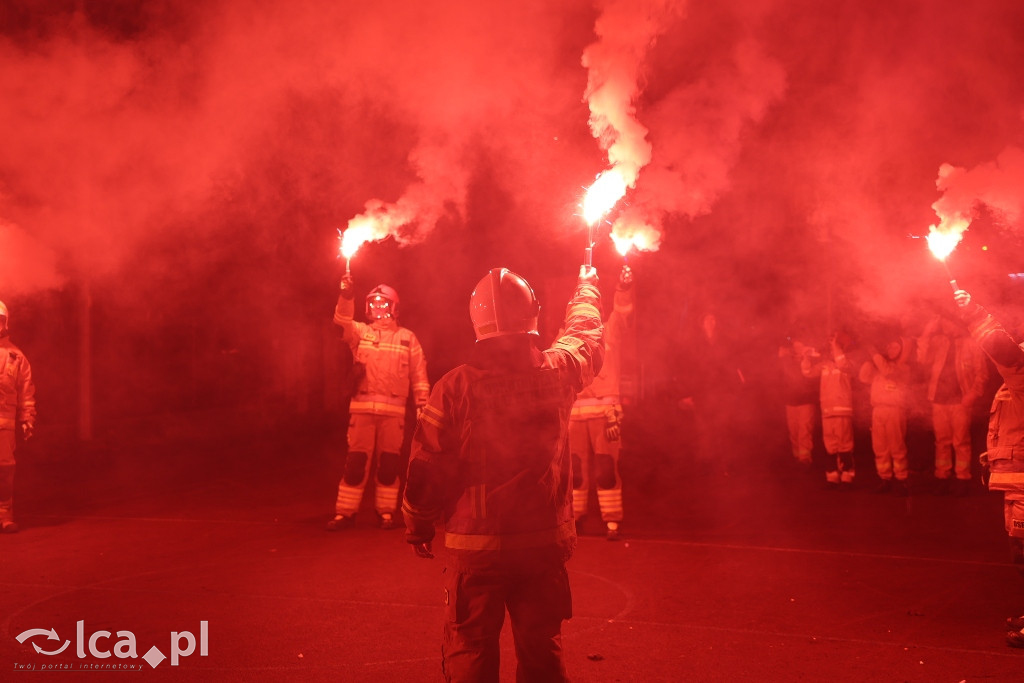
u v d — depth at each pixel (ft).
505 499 11.94
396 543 27.09
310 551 25.99
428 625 19.08
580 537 27.81
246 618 19.60
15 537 28.07
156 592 21.61
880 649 17.53
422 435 12.18
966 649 17.49
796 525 29.63
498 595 12.06
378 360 29.37
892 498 34.63
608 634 18.47
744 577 22.88
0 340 28.84
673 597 21.11
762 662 16.87
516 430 12.04
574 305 13.96
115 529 29.35
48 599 21.04
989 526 29.07
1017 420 17.63
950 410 34.65
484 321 12.39
